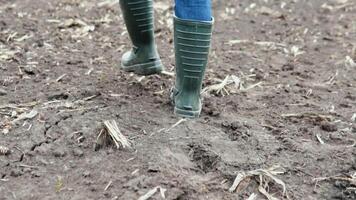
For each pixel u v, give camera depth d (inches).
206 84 185.2
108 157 141.6
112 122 149.3
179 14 149.4
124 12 174.4
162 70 186.5
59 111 162.1
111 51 213.8
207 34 150.7
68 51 211.8
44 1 267.4
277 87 187.8
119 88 178.2
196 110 160.6
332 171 141.9
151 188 130.0
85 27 237.8
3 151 143.5
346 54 220.2
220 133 153.8
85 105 166.1
